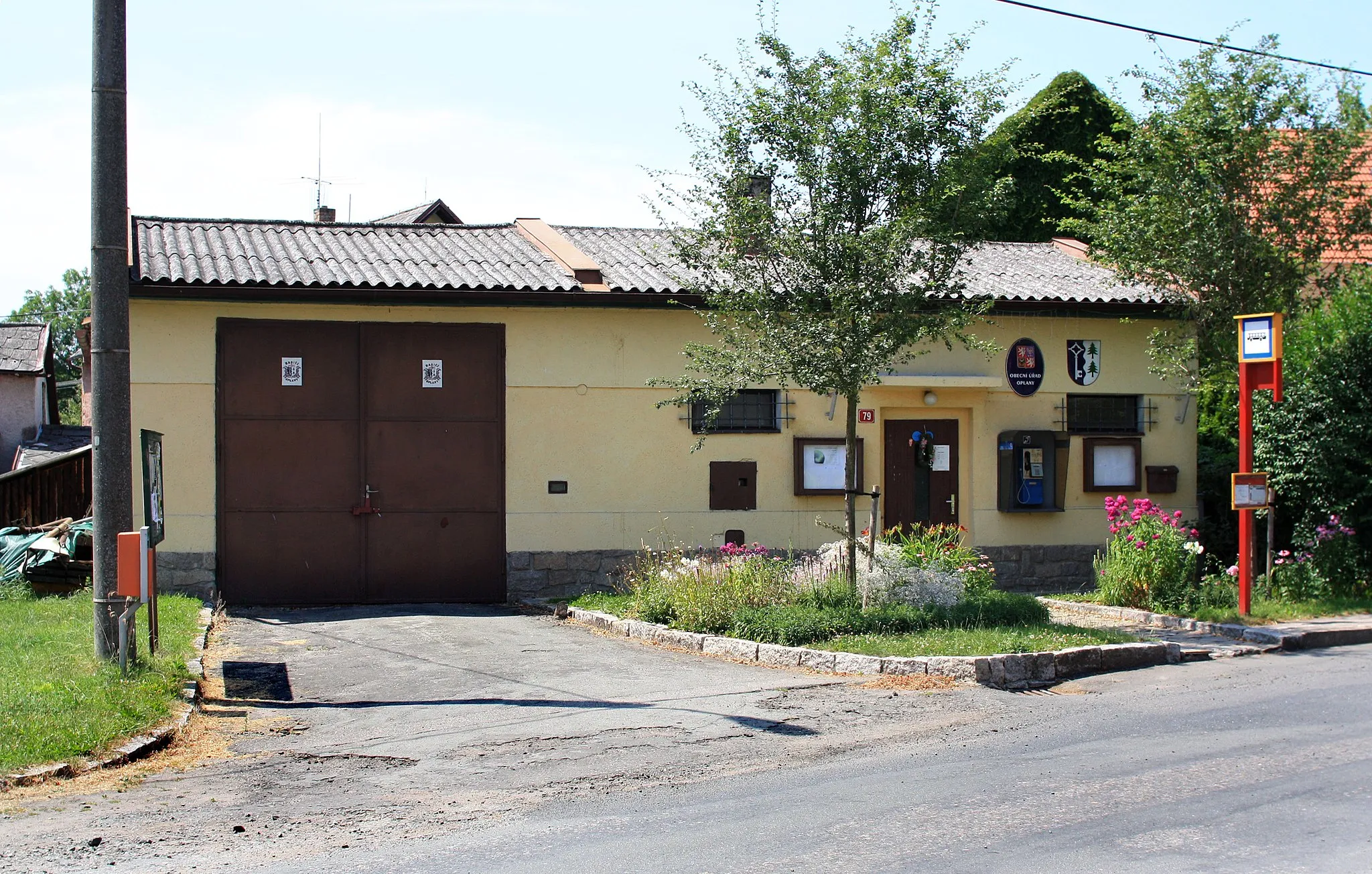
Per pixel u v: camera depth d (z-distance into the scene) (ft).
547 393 48.85
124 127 28.40
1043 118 82.17
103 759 22.00
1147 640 34.30
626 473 49.42
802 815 18.66
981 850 16.78
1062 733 24.30
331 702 28.02
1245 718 25.63
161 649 31.37
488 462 48.37
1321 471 45.03
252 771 21.84
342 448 47.11
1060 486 53.42
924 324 36.50
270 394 46.52
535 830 18.11
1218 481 56.85
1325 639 36.86
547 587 48.57
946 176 35.70
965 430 53.26
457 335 48.14
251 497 46.34
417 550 47.70
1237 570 44.70
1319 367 45.83
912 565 40.16
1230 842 17.02
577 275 49.52
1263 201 46.03
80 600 42.14
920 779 20.72
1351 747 22.70
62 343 214.90
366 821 18.71
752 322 37.55
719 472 50.19
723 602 37.65
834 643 33.24
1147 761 21.77
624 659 34.17
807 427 51.24
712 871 16.11
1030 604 38.01
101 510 28.45
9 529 49.49
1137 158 47.65
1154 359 52.26
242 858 16.94
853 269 35.47
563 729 25.09
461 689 29.53
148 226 52.70
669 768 21.84
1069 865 16.06
